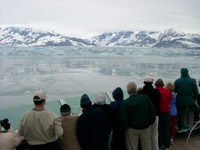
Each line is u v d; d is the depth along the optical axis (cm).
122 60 8450
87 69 5253
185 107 411
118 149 324
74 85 2997
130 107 301
